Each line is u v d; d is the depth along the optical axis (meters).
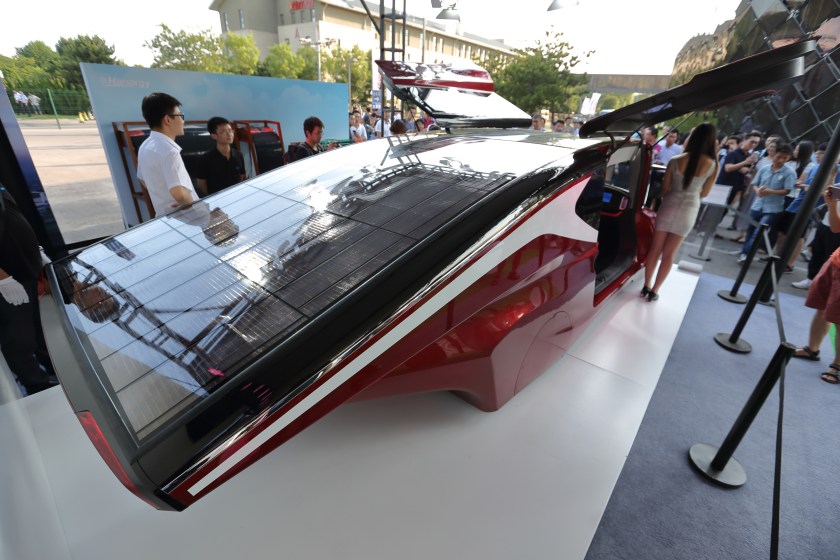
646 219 2.86
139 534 1.22
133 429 0.83
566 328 1.83
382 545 1.21
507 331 1.42
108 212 5.50
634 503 1.52
